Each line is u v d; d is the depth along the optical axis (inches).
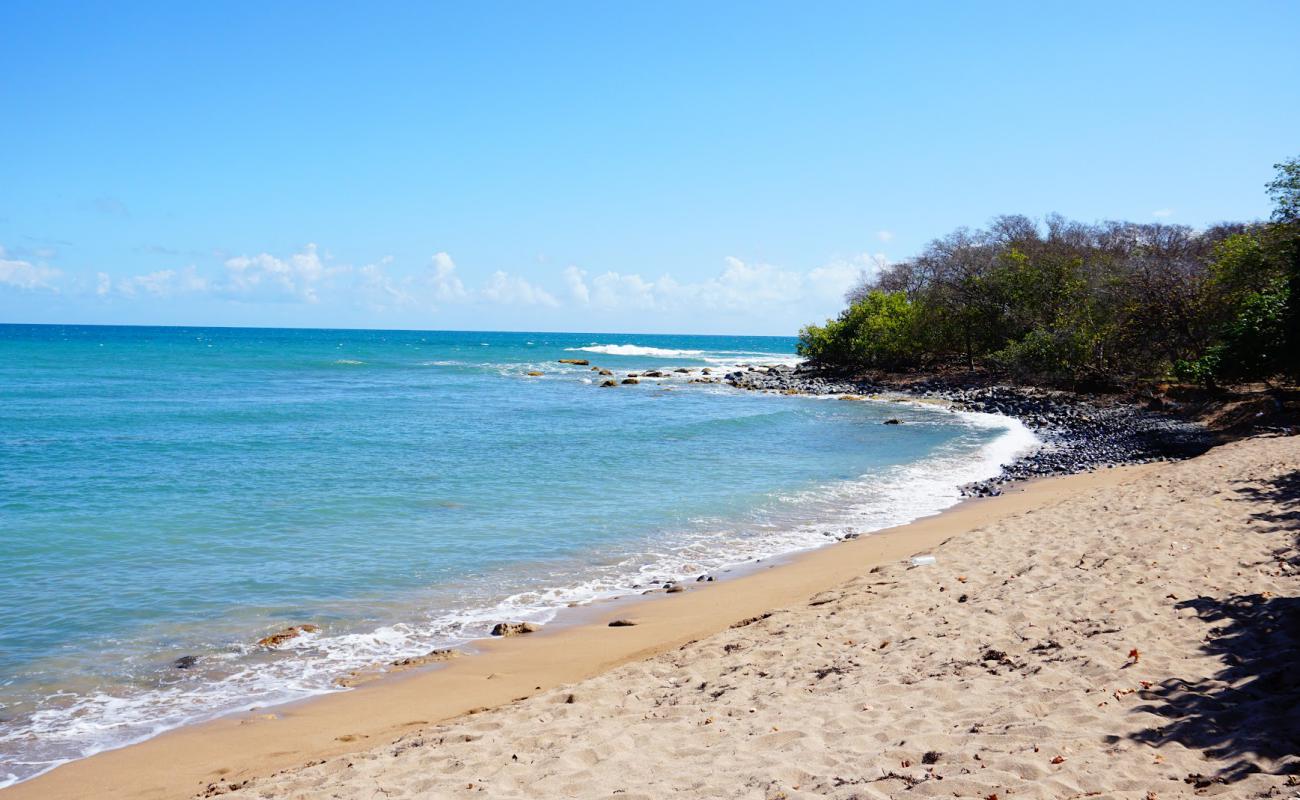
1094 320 1536.7
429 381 2144.4
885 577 421.1
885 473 864.9
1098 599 321.1
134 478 756.0
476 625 413.1
